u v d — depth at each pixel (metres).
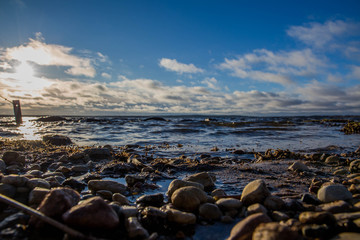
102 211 2.22
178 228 2.51
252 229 2.17
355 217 2.43
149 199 3.21
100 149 7.56
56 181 3.94
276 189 4.06
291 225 2.37
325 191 3.14
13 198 2.88
